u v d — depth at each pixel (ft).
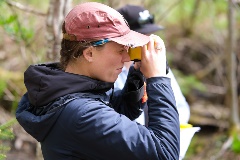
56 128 9.52
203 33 43.09
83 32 9.47
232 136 29.53
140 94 11.18
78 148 9.43
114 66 9.82
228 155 28.19
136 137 9.20
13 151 25.36
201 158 29.19
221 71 39.45
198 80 40.16
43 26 24.08
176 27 44.39
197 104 37.19
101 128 9.14
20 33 19.97
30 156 25.44
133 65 11.87
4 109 27.17
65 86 9.57
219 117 34.94
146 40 9.91
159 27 16.94
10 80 28.76
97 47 9.52
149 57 10.13
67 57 10.00
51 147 9.77
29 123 9.80
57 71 9.78
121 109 11.52
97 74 9.82
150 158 9.18
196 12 41.86
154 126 9.51
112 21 9.50
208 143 30.96
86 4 9.75
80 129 9.21
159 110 9.63
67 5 17.38
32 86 9.86
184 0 42.55
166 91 9.84
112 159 9.30
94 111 9.28
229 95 29.86
